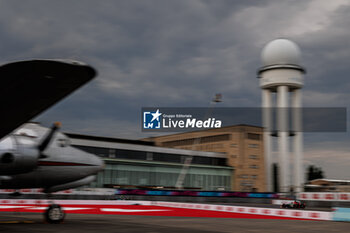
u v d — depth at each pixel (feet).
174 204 129.39
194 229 48.65
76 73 29.48
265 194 200.54
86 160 55.77
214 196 199.41
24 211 87.86
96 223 54.29
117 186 215.10
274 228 53.16
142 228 47.80
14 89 31.09
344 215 71.67
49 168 51.93
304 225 60.18
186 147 303.89
